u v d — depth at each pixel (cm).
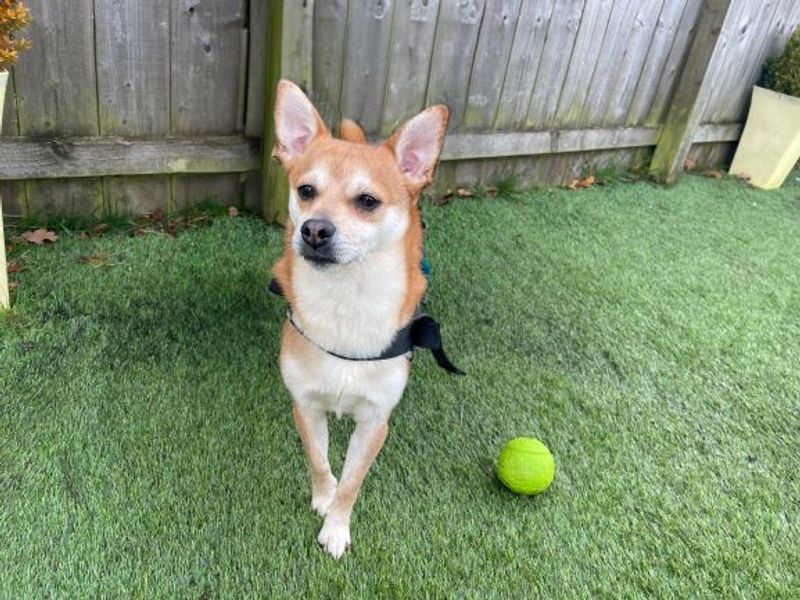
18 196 108
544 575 65
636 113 172
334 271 59
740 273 135
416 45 127
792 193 189
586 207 157
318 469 68
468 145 145
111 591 58
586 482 77
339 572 63
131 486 68
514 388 91
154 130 113
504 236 136
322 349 62
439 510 71
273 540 65
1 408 74
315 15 111
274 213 122
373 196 61
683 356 104
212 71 112
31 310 91
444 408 86
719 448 85
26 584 58
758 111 188
